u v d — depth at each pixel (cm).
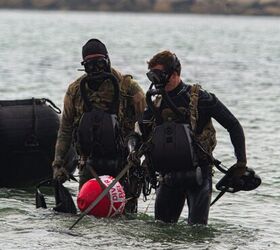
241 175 2273
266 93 7719
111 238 2209
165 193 2309
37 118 3092
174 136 2212
